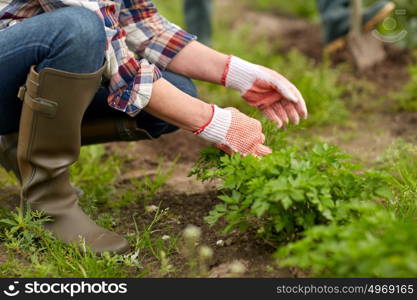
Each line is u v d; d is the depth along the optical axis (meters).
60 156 2.19
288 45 5.47
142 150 3.51
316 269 1.68
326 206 1.88
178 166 3.35
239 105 4.06
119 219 2.58
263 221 2.23
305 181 1.88
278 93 2.42
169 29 2.50
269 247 2.14
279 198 1.84
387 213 1.78
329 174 2.06
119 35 2.17
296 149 2.09
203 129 2.18
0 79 2.13
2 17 2.20
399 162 2.86
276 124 2.54
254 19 6.66
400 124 3.79
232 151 2.22
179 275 2.09
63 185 2.24
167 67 2.50
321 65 4.82
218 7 7.28
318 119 3.84
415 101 4.03
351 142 3.54
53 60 2.03
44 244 2.25
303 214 1.98
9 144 2.43
